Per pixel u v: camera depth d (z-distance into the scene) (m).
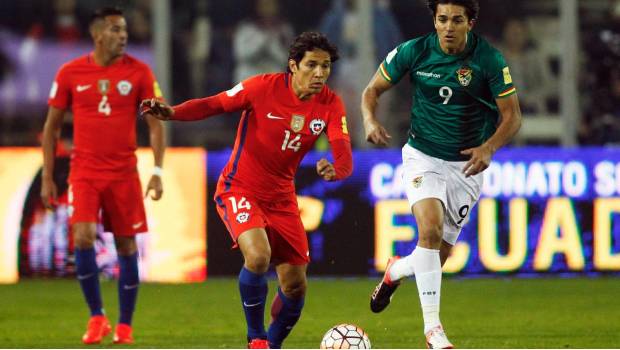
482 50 23.50
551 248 40.34
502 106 23.41
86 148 27.94
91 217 27.81
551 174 40.28
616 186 40.44
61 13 51.03
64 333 29.28
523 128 50.78
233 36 51.03
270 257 22.22
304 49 21.95
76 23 51.22
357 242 40.25
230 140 49.72
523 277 40.38
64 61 51.16
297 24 51.53
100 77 27.88
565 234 40.34
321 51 21.94
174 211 40.12
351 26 50.91
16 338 28.30
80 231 27.67
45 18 51.03
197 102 22.38
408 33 50.66
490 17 51.56
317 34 22.09
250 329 22.66
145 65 28.34
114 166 28.00
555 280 39.81
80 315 32.69
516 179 40.19
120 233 28.02
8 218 40.03
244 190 22.70
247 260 21.95
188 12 50.75
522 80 51.06
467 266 40.38
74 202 27.84
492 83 23.44
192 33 50.72
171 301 35.53
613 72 48.97
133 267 27.95
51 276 40.25
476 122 24.00
